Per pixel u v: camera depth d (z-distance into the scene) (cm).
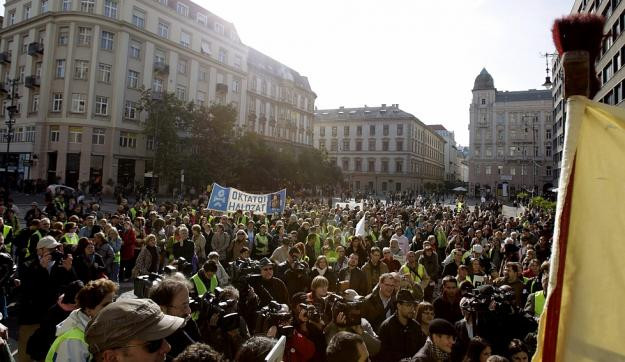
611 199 122
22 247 912
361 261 981
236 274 667
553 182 6606
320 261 761
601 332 117
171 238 1004
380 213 2088
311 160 5994
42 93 3834
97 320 177
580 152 127
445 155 13462
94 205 1588
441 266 1208
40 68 3956
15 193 3494
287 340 404
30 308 552
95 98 3869
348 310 428
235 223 1456
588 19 131
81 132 3838
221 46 5206
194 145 3978
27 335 551
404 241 1138
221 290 446
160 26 4381
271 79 6562
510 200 7038
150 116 3800
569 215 125
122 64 3988
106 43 3938
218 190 1382
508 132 8506
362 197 6081
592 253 122
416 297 686
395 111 9100
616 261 120
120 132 4003
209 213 1669
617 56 2808
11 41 4300
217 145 3944
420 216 1870
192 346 215
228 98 5316
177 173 3725
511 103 8519
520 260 1055
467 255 902
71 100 3825
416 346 449
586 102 129
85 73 3853
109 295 338
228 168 3978
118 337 169
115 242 965
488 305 451
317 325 434
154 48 4288
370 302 563
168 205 1967
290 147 6950
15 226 1200
